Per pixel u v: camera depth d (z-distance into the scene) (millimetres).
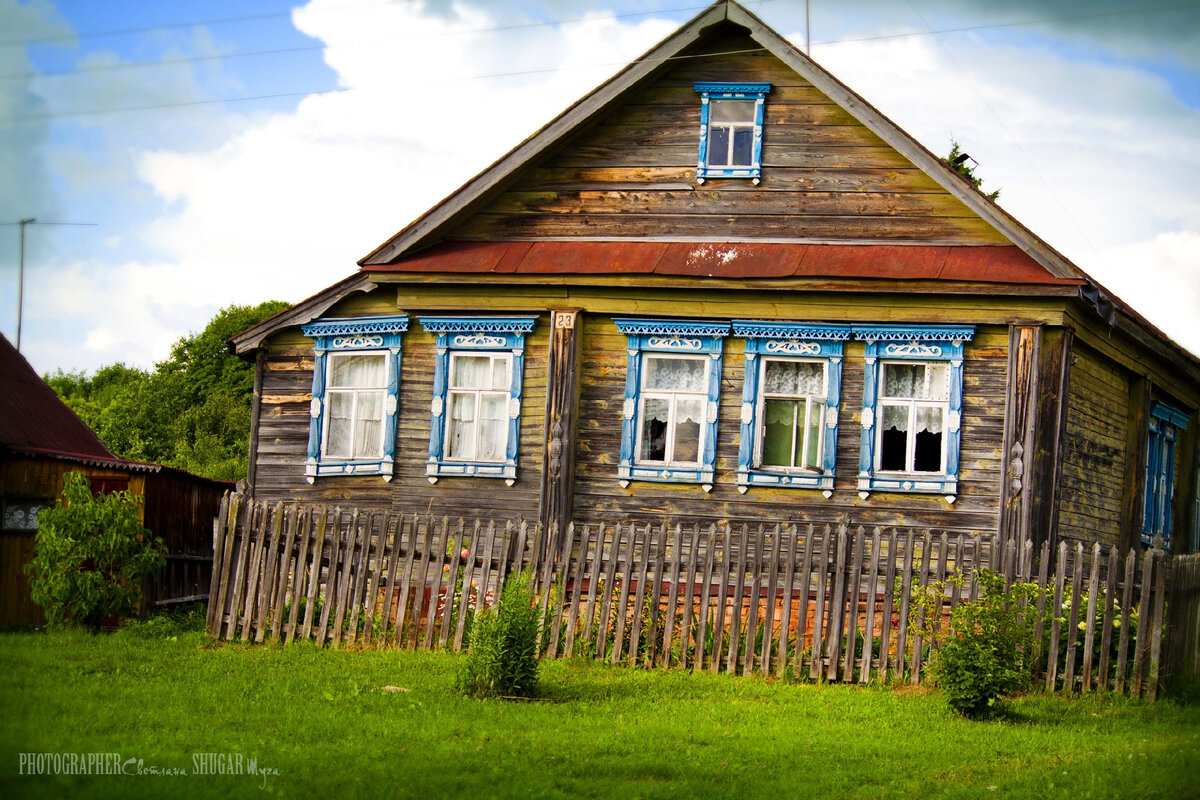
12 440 22031
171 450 57906
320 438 21109
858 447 18781
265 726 12086
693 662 15383
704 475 19141
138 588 18891
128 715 12250
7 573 20266
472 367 20422
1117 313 19000
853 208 19359
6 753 10523
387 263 20156
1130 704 13797
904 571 14680
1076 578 14242
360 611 16500
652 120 20188
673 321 19406
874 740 12070
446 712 12836
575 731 12180
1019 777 10648
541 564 15945
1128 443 21672
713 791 10109
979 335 18484
